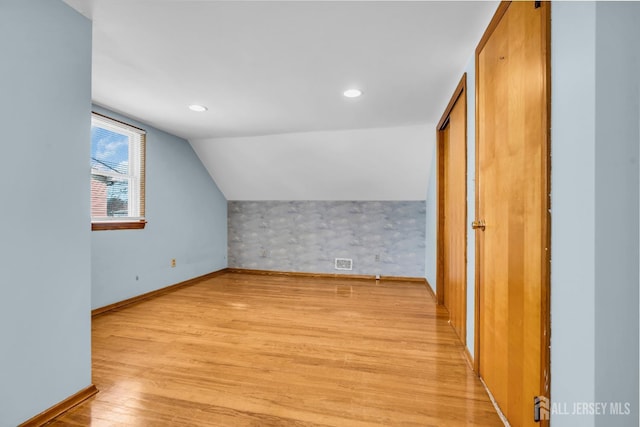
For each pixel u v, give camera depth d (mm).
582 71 824
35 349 1390
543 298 1021
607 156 776
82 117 1601
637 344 773
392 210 4609
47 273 1441
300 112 3105
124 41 1816
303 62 2072
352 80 2352
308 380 1771
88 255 1637
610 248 777
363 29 1688
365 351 2152
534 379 1124
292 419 1434
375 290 3951
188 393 1642
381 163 4137
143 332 2492
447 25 1647
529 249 1167
